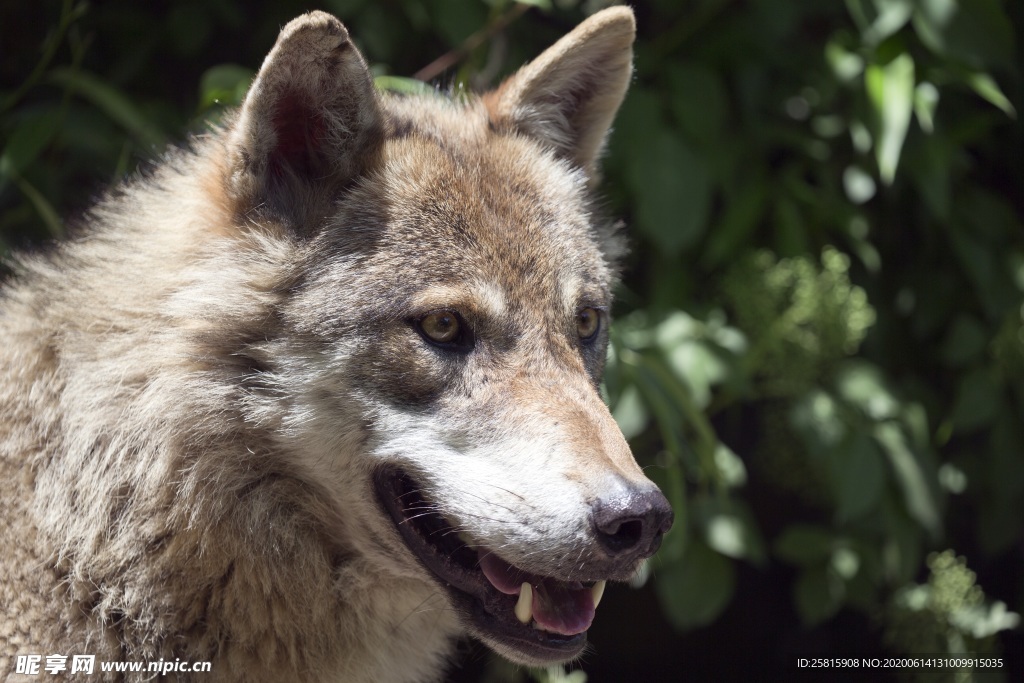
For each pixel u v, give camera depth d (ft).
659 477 26.91
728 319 28.30
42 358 16.66
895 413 27.58
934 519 26.84
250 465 16.28
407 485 16.20
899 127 25.22
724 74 28.63
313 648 17.08
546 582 16.40
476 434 15.57
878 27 25.55
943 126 29.40
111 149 25.80
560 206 17.88
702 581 26.05
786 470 28.55
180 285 16.21
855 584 27.73
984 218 29.86
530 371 16.06
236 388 15.98
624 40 19.45
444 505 15.52
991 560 32.76
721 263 28.81
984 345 29.25
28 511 16.11
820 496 28.76
